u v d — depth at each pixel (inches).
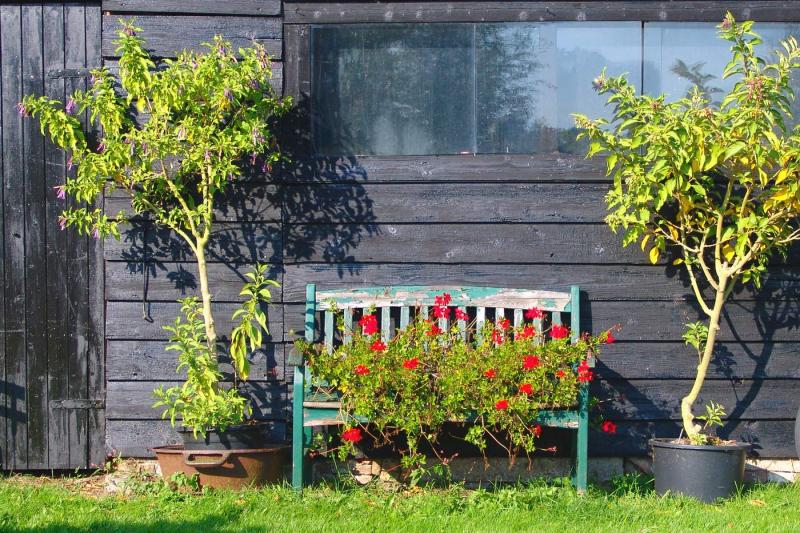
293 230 221.9
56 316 223.9
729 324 222.2
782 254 216.5
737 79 225.0
